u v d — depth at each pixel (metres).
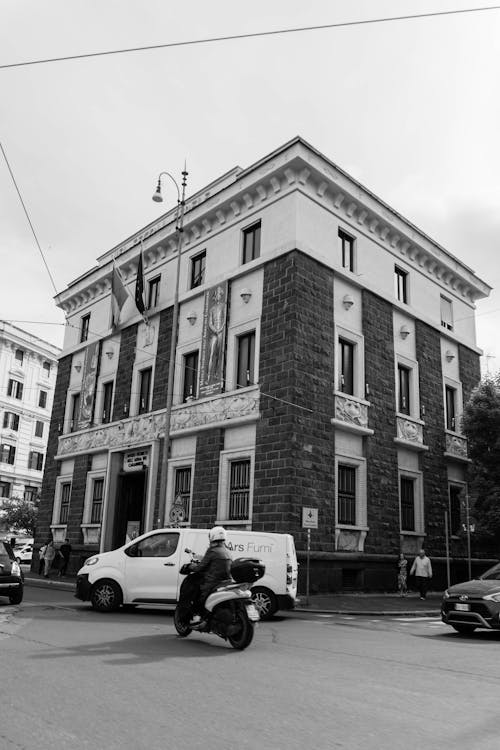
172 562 13.48
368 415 22.80
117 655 7.91
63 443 32.22
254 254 23.58
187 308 25.94
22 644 8.55
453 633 12.51
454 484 26.64
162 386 26.16
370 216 24.77
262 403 20.91
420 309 27.14
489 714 5.69
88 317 33.81
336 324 22.33
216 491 21.83
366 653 9.14
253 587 13.78
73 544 29.02
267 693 6.16
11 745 4.37
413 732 5.05
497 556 28.12
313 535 19.53
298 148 21.84
